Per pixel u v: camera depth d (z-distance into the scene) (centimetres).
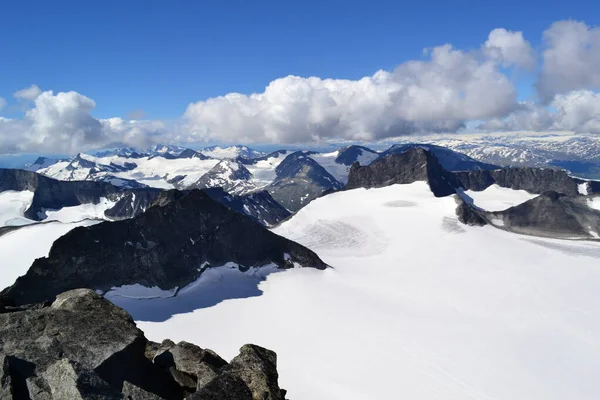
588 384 7531
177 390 2155
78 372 1798
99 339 2192
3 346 2042
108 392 1780
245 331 9444
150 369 2194
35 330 2188
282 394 2055
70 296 2462
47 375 1839
